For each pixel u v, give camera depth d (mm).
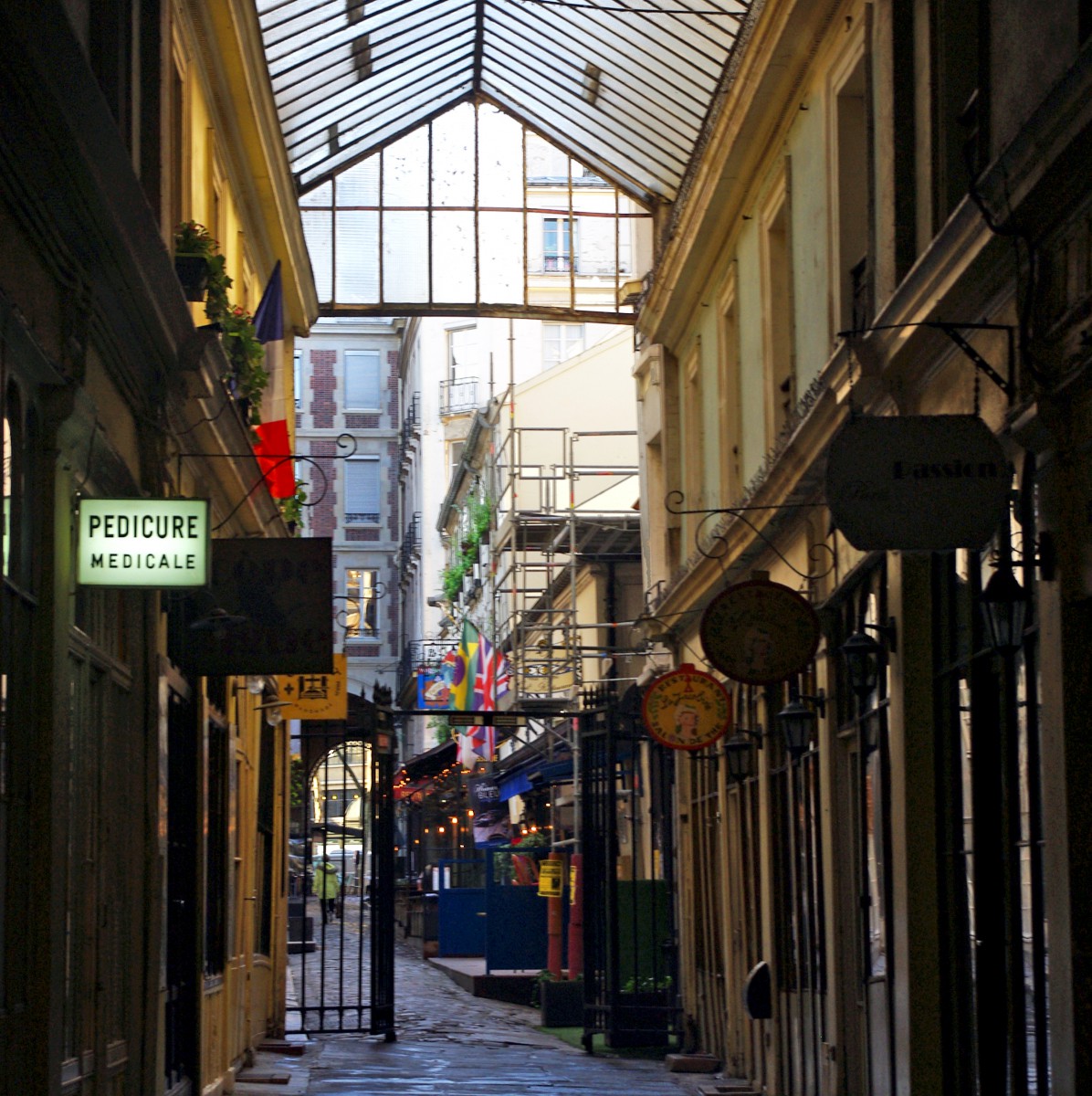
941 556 11828
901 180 12273
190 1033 14656
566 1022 26156
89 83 8367
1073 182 8281
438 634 67875
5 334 8094
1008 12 9539
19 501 8672
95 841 10898
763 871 18141
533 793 40562
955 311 10594
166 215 12727
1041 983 9594
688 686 18500
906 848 11992
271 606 14062
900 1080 12211
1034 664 9648
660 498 26344
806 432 14297
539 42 21969
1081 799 8641
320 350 81250
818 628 14188
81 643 10289
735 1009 19984
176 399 13023
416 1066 20078
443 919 39469
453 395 68062
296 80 21000
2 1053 8188
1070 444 8805
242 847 19562
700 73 19719
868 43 13102
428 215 26312
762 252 18547
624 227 32312
